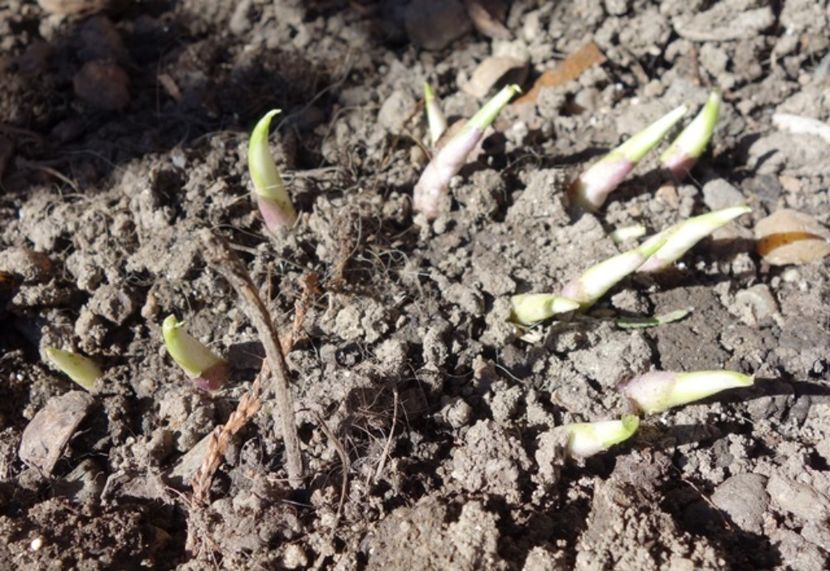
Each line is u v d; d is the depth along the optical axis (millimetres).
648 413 326
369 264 357
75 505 315
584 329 342
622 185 382
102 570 298
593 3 433
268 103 417
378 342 339
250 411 307
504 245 365
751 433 330
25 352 358
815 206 385
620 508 299
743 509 308
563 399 330
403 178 387
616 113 410
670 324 348
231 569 300
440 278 353
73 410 333
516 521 303
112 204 379
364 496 310
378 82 429
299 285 350
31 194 390
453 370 338
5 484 323
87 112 417
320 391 323
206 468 308
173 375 344
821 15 418
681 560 286
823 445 323
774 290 362
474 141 351
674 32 433
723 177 397
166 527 317
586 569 289
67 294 358
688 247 343
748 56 419
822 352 339
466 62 436
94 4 441
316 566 301
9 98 412
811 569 294
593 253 354
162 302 351
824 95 403
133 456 328
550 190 364
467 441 318
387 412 322
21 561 297
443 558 289
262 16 447
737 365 339
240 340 343
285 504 308
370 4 453
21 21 445
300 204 370
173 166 382
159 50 443
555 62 429
